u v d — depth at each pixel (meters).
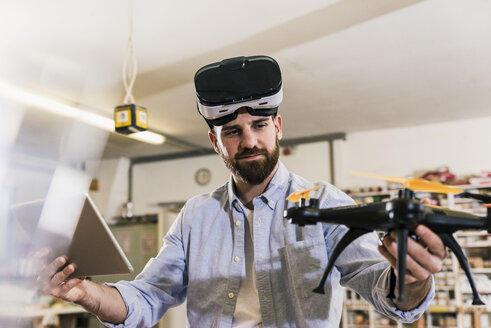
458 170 6.52
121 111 3.30
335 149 7.25
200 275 1.19
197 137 7.30
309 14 3.38
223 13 3.32
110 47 3.79
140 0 3.08
